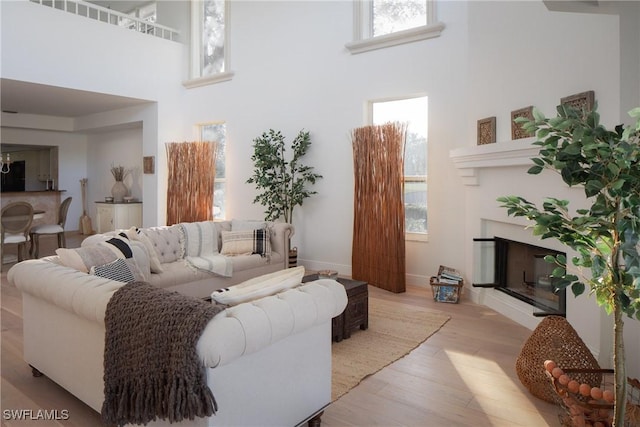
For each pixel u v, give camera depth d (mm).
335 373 2879
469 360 3105
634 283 1615
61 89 6328
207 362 1634
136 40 7090
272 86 6613
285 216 6266
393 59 5383
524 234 3824
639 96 2588
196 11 7750
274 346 1974
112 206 8648
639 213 1555
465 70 4832
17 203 5973
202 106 7578
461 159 4453
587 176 1658
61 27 6145
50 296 2387
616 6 2559
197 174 7184
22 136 9383
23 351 3102
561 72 3191
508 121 3926
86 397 2307
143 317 1823
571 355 2471
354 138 5516
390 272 5004
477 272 4445
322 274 3887
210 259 4559
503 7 3990
